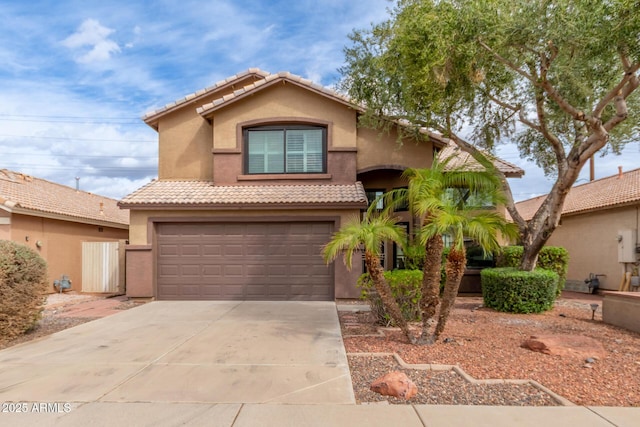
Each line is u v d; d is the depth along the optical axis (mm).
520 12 7816
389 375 4969
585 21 7137
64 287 15391
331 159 13102
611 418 4074
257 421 4070
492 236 6230
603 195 16734
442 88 9070
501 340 7062
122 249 14852
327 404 4484
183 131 14250
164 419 4129
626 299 8086
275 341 7203
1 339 7133
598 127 8344
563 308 10789
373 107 11125
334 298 11719
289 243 12016
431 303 6758
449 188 6895
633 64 7660
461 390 4852
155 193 12438
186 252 12086
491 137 11859
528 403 4469
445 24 7805
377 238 6844
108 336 7652
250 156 13445
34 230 14820
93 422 4059
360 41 10945
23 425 3996
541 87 8820
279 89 13336
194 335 7684
